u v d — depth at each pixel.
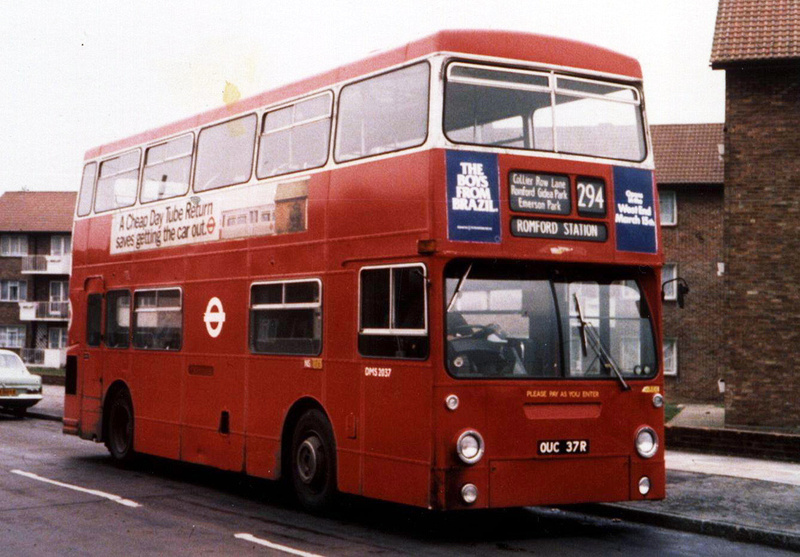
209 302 12.84
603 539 9.84
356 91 10.51
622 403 9.73
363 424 9.95
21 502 11.41
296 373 11.05
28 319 70.75
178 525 10.05
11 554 8.55
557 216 9.61
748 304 22.98
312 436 10.84
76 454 16.72
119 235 15.34
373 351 9.84
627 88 10.32
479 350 9.26
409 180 9.49
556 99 9.88
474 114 9.44
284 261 11.38
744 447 16.11
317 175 10.94
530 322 9.49
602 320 9.81
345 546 9.06
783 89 23.03
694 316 40.12
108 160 16.03
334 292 10.48
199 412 12.94
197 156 13.45
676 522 10.52
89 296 16.14
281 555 8.56
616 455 9.65
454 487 8.99
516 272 9.51
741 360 22.97
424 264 9.23
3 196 73.56
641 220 10.09
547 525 10.62
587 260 9.70
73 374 16.39
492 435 9.16
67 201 72.88
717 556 9.13
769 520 10.30
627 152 10.17
